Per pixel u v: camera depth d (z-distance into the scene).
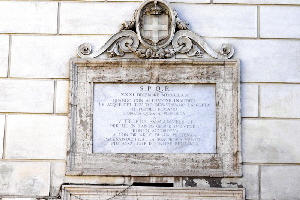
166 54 5.87
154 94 5.88
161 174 5.64
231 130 5.79
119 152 5.75
